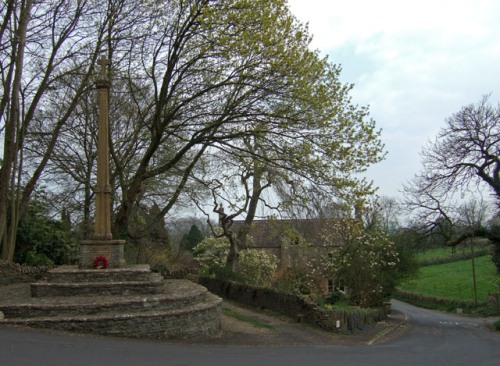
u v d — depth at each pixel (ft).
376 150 59.57
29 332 33.50
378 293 95.81
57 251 85.25
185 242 147.33
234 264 97.30
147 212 108.88
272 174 65.31
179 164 89.04
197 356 32.30
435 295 155.94
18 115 64.95
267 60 57.67
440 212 111.24
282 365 31.58
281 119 60.23
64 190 98.58
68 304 38.83
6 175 59.67
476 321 110.11
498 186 102.73
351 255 91.15
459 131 107.04
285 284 92.12
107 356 28.40
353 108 60.64
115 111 90.63
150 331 39.01
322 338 54.70
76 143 92.38
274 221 71.46
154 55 63.36
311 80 59.72
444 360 42.01
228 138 64.39
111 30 65.16
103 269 48.93
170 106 68.95
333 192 59.98
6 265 60.39
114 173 81.51
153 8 62.13
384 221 144.25
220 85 59.67
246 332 52.16
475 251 200.54
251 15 55.93
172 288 53.78
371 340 58.49
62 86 79.51
